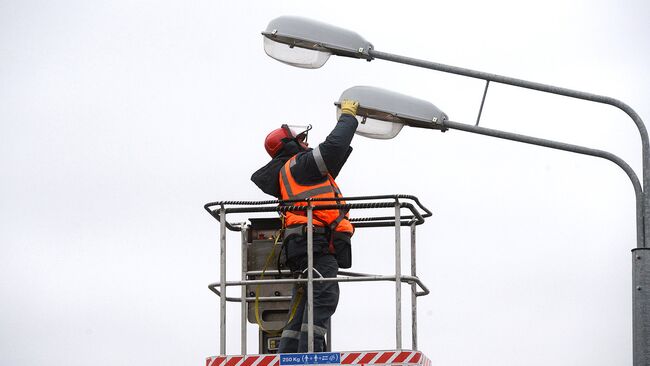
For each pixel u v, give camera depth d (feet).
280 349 79.15
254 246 87.61
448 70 85.15
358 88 84.53
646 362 79.15
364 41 85.76
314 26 85.51
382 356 72.64
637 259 80.64
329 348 86.07
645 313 79.77
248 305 87.71
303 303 79.56
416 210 78.23
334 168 80.12
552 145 84.64
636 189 82.89
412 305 81.41
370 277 75.05
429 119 85.15
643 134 83.10
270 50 86.12
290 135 81.97
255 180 81.00
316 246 77.92
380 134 85.81
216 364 73.82
